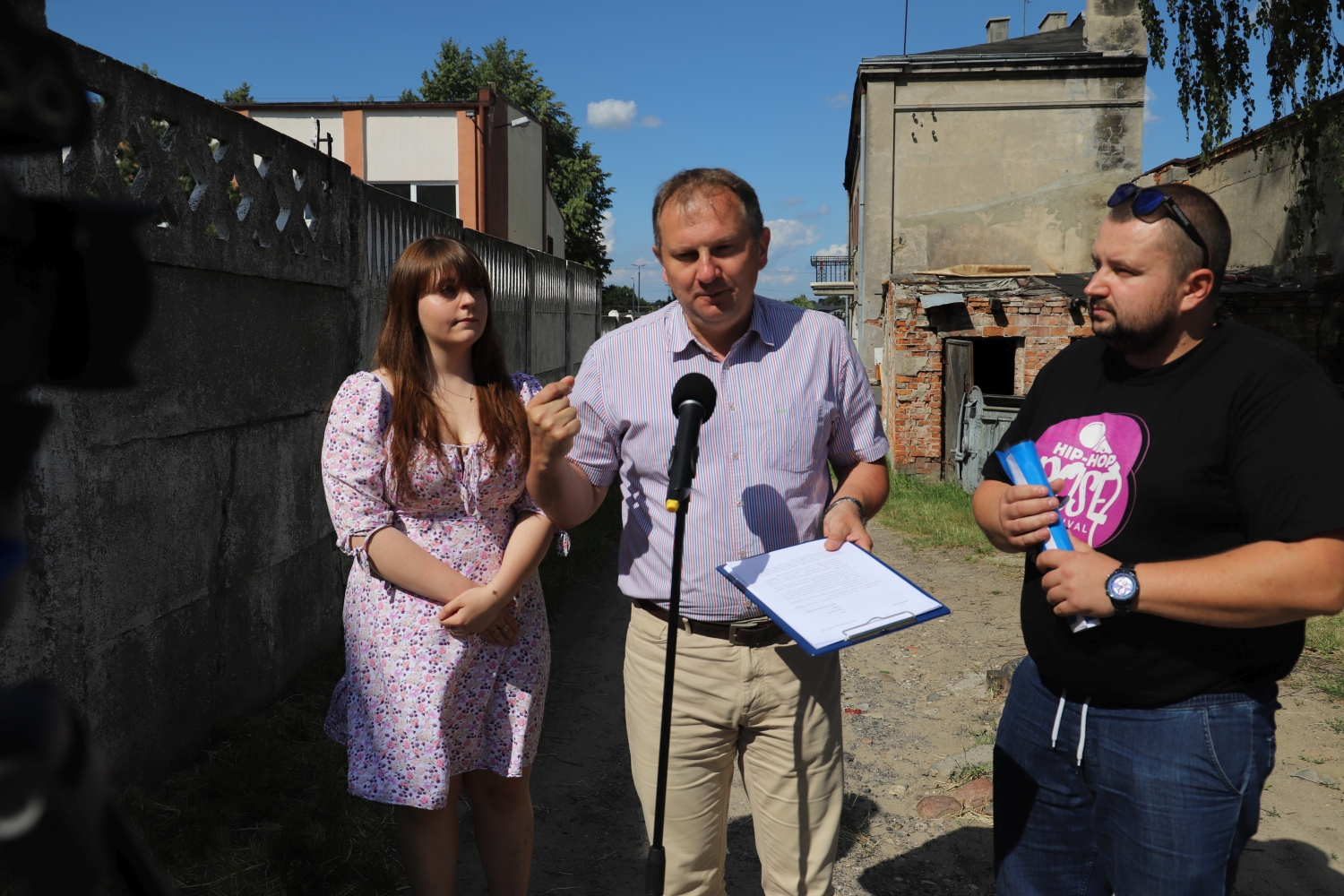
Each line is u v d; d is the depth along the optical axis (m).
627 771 3.97
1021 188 14.85
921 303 11.88
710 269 2.02
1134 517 1.82
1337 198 10.34
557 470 2.14
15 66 0.49
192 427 3.55
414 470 2.43
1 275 0.52
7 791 0.55
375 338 5.43
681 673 2.23
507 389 2.60
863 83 14.84
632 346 2.28
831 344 2.28
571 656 5.30
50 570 2.77
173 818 3.14
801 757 2.24
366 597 2.48
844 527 2.16
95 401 2.96
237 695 3.92
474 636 2.46
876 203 14.98
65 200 0.57
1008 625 5.93
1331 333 10.55
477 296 2.51
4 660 2.65
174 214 3.40
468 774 2.64
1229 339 1.80
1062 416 2.04
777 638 2.20
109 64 2.98
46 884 0.58
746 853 3.40
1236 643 1.74
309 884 2.87
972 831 3.47
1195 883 1.78
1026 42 16.61
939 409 12.06
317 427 4.73
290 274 4.33
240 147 3.87
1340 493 1.58
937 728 4.39
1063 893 2.07
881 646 5.54
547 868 3.26
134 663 3.21
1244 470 1.69
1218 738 1.75
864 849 3.37
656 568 2.25
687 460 1.85
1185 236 1.73
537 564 2.59
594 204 43.12
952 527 8.89
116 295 0.57
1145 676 1.80
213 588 3.72
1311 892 3.05
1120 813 1.87
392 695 2.40
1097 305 1.83
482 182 20.20
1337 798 3.61
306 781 3.50
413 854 2.46
